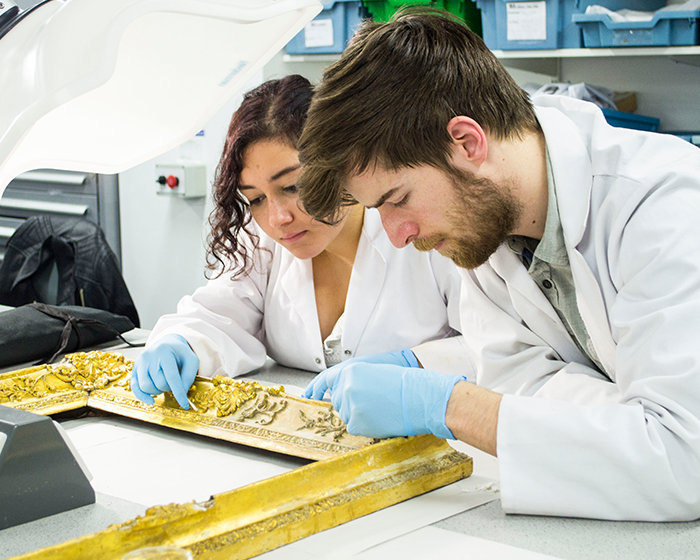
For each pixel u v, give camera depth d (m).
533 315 1.25
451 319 1.59
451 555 0.79
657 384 0.87
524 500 0.87
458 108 0.94
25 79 0.67
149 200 3.38
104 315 1.92
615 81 2.79
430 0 2.47
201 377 1.30
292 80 1.36
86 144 0.90
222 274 1.76
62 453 0.92
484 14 2.49
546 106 1.25
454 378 1.00
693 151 1.05
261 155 1.32
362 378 1.03
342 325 1.61
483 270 1.30
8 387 1.28
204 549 0.75
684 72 2.63
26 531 0.87
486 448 0.93
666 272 0.89
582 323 1.21
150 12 0.70
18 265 2.68
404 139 0.91
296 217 1.37
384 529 0.85
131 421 1.27
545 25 2.36
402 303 1.60
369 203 0.98
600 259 1.02
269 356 1.82
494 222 1.00
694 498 0.84
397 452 0.97
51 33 0.68
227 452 1.11
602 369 1.29
